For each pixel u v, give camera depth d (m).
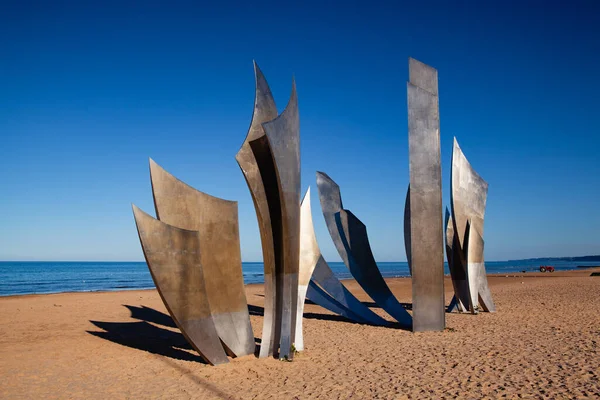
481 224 13.98
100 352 9.22
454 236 13.67
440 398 5.83
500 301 16.86
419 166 11.23
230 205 8.24
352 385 6.56
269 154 8.22
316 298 12.92
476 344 9.11
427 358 8.09
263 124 7.45
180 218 7.72
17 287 36.66
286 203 7.84
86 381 7.12
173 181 7.70
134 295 22.67
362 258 12.66
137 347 9.71
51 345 9.95
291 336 8.13
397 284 31.44
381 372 7.23
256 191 8.10
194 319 7.56
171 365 8.02
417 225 11.13
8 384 7.00
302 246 9.66
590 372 6.67
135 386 6.79
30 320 13.78
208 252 8.00
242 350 8.33
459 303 13.87
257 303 18.69
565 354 7.88
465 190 13.61
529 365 7.23
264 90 8.38
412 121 11.29
